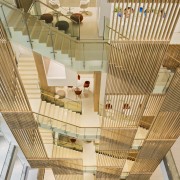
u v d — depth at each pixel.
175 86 8.43
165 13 6.22
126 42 6.77
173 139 11.12
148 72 7.70
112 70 7.64
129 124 10.17
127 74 7.77
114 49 6.96
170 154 12.62
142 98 8.97
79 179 14.99
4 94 8.72
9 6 6.95
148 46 6.88
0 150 12.93
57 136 13.53
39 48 7.58
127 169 14.47
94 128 10.84
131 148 11.78
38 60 10.53
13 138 11.37
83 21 9.73
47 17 7.79
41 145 11.62
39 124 10.44
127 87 8.27
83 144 13.87
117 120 9.95
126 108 9.41
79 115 12.37
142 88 8.30
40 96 11.98
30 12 7.82
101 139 11.10
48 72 11.73
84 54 7.64
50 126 10.55
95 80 10.86
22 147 11.81
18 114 9.65
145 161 12.94
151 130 10.63
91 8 10.88
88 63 7.78
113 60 7.31
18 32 7.27
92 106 12.92
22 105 9.27
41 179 14.86
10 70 7.92
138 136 12.19
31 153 12.30
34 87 12.09
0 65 7.67
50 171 16.00
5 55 7.47
